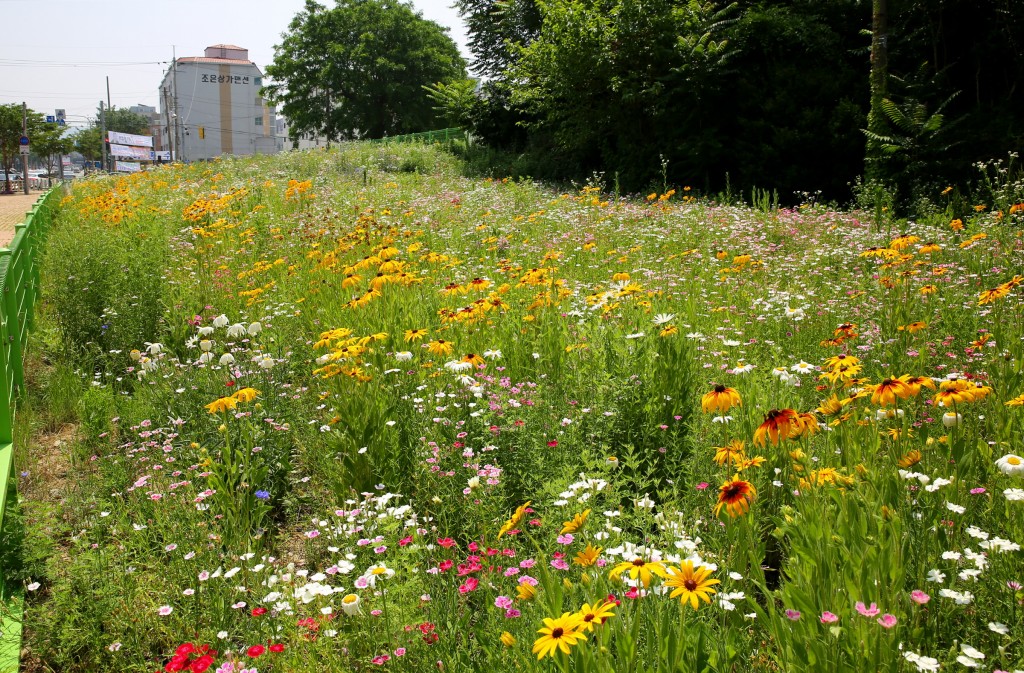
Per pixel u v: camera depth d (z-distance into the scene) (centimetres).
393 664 240
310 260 853
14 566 345
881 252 684
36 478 459
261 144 12512
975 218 1069
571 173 2498
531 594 229
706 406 326
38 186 6619
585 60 2227
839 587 226
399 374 470
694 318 584
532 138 2936
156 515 354
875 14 1686
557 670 212
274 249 951
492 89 3112
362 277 676
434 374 458
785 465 335
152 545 358
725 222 1177
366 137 5856
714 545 294
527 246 994
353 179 2012
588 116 2364
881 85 1692
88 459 470
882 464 316
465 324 533
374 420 403
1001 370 398
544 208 1338
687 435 400
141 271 747
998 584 237
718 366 484
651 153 2206
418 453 383
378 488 378
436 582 286
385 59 5616
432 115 5784
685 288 733
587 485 299
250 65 12150
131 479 428
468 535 328
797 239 1059
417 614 259
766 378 435
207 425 446
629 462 342
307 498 414
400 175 2212
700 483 350
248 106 12275
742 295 711
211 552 324
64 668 295
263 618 283
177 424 447
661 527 283
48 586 352
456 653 243
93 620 296
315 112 5934
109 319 692
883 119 1681
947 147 1603
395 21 5834
